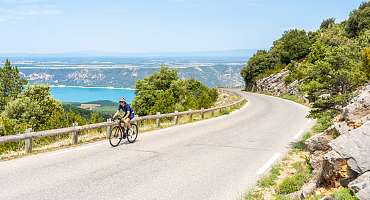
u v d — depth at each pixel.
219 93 88.50
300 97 56.88
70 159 12.50
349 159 6.65
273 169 11.37
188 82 69.06
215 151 14.58
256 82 101.69
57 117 30.02
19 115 58.97
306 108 40.91
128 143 16.39
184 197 8.52
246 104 49.00
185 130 21.91
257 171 11.38
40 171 10.62
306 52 92.56
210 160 12.81
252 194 9.02
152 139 17.73
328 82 14.64
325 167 7.32
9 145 16.20
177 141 17.09
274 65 102.31
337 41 64.06
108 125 18.28
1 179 9.65
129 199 8.17
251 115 32.97
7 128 26.22
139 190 8.89
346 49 15.31
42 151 14.20
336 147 7.07
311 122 26.03
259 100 58.06
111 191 8.73
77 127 16.02
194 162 12.39
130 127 16.58
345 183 6.64
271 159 13.27
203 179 10.20
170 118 30.38
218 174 10.84
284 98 65.44
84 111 73.81
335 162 6.88
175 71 67.12
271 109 39.75
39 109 59.09
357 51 15.59
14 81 88.19
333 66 15.09
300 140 17.55
